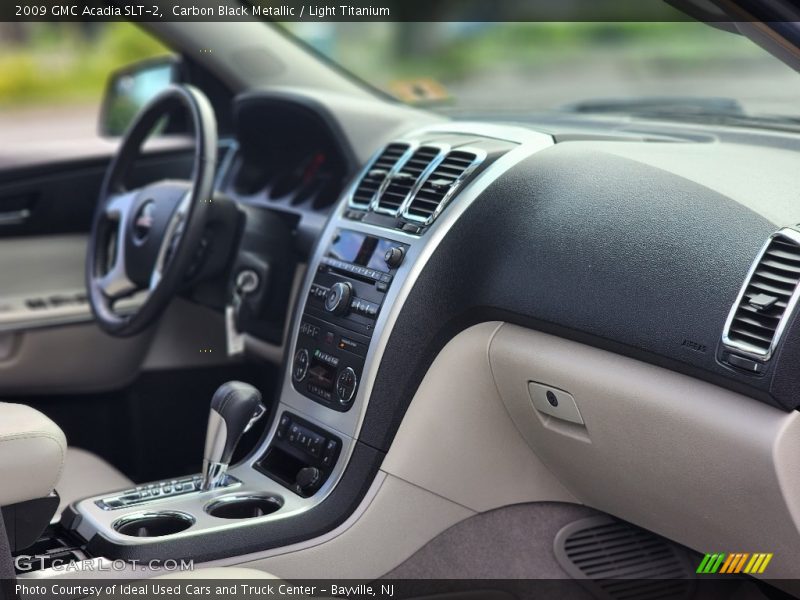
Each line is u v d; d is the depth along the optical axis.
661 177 1.44
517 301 1.49
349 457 1.55
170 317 2.33
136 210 1.94
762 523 1.32
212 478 1.57
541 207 1.52
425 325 1.54
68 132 2.62
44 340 2.26
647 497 1.50
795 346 1.18
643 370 1.36
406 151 1.72
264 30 2.17
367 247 1.65
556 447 1.59
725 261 1.27
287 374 1.72
